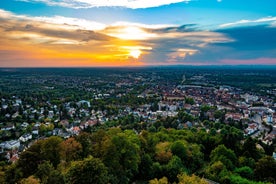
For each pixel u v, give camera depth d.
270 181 87.19
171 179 86.62
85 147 85.88
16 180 69.38
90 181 61.03
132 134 108.69
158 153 99.19
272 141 165.12
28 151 76.50
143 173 88.62
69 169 64.25
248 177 91.75
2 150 157.00
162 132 140.12
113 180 70.19
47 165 66.56
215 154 105.50
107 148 77.44
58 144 80.25
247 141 117.50
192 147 113.19
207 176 91.00
